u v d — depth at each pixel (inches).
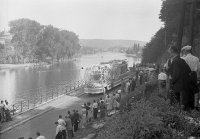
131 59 4822.8
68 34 5137.8
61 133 709.9
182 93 346.3
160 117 325.4
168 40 1838.1
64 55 5083.7
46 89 2095.2
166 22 1829.5
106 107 949.2
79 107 1251.2
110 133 415.5
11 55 4119.1
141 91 745.6
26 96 1831.9
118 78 1839.3
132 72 2084.2
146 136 301.1
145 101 451.5
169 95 391.9
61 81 2504.9
